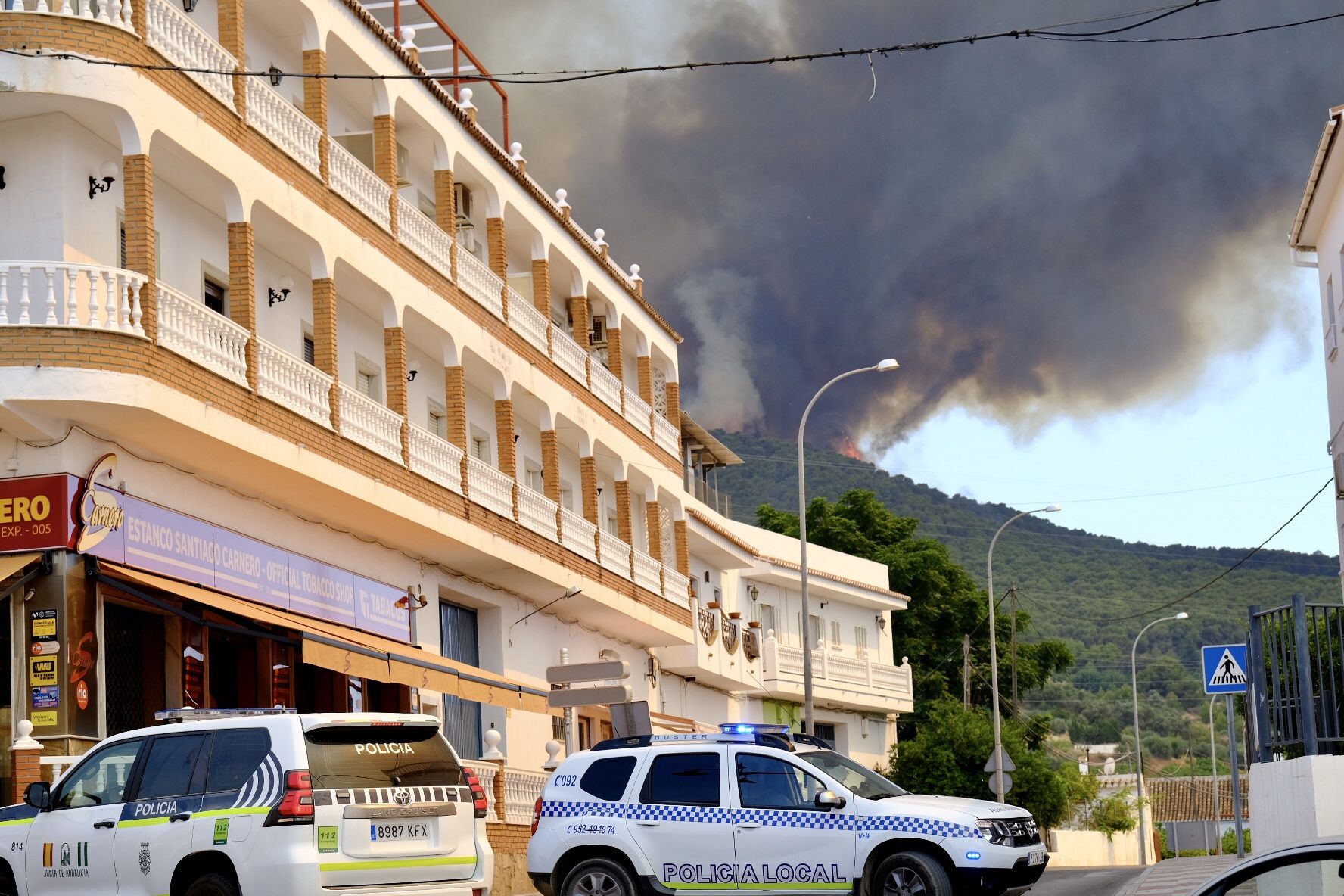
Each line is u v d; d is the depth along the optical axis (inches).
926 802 653.9
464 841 594.6
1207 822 3535.9
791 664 2164.1
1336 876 362.9
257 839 552.4
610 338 1672.0
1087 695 5265.8
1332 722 682.2
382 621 1131.3
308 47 1074.1
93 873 581.0
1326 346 1117.1
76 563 813.2
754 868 655.8
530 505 1320.1
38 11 817.5
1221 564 5605.3
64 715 794.2
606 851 681.6
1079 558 5959.6
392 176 1158.3
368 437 1053.2
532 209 1459.2
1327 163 981.2
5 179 852.6
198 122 901.2
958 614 3021.7
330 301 1035.9
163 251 936.9
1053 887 1042.1
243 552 961.5
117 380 797.9
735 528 2194.9
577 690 927.0
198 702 922.7
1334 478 1037.8
